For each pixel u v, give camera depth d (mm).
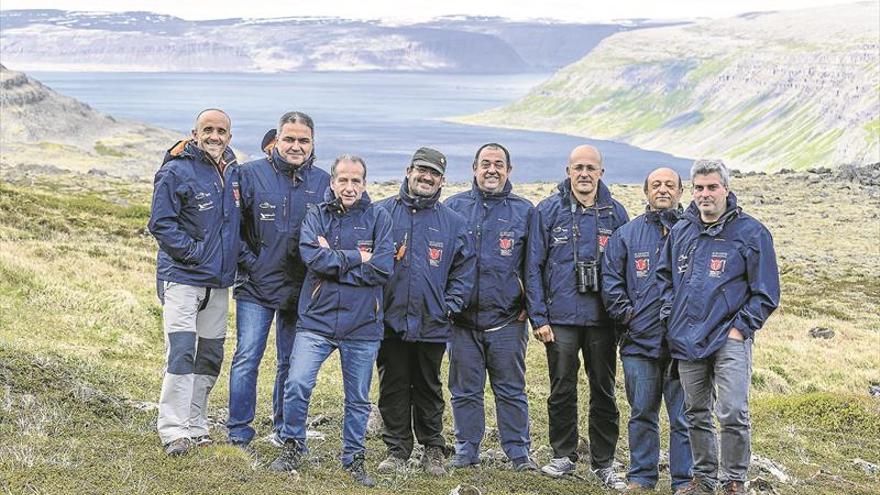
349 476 8914
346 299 9078
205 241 8938
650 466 10469
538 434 13602
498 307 10508
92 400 10438
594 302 10492
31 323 17906
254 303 9648
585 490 9906
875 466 13570
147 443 8852
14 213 39531
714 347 9133
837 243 56031
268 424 11594
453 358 10664
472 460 10617
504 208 10539
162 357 17547
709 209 9211
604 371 10680
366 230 9211
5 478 7207
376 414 12320
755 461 12047
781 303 39094
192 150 8969
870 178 78375
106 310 20047
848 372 25047
